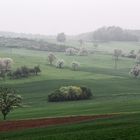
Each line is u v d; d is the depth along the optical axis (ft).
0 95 273.13
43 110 350.43
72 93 467.11
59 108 365.61
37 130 175.32
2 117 307.78
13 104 273.75
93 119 206.59
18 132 172.96
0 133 173.58
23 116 301.43
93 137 141.38
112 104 365.20
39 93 518.78
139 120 181.88
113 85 591.37
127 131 146.51
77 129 167.94
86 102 433.89
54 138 145.28
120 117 203.92
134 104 344.90
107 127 165.58
